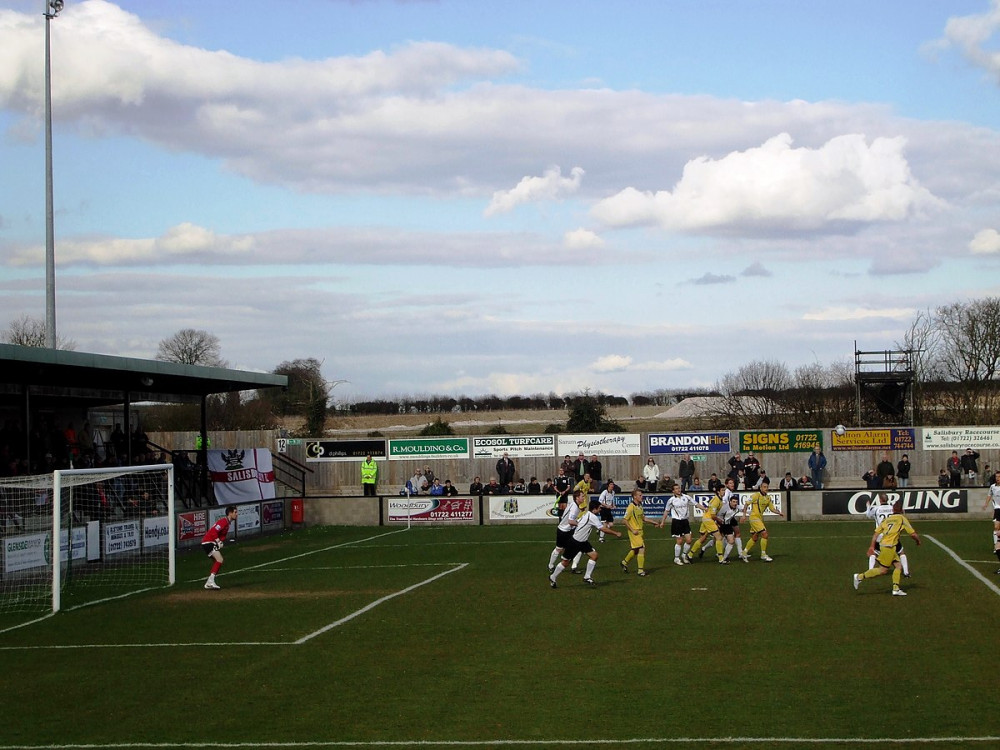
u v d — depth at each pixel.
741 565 25.38
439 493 42.25
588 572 22.45
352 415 91.94
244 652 15.88
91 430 41.62
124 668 14.98
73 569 27.02
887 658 14.33
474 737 11.11
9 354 25.56
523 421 86.19
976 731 10.83
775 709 11.84
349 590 22.56
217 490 40.62
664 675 13.62
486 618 18.39
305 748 10.88
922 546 28.23
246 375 37.16
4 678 14.48
